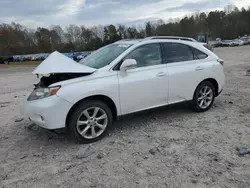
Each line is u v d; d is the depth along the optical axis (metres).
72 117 3.75
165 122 4.77
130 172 3.06
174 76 4.66
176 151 3.54
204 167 3.10
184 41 5.05
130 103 4.22
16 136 4.36
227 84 8.53
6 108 6.41
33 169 3.22
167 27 76.19
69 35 75.06
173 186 2.75
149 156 3.44
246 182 2.77
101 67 4.09
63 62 3.92
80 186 2.82
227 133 4.12
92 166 3.24
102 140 4.03
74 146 3.85
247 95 6.70
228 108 5.53
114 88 3.99
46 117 3.58
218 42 63.44
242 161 3.21
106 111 4.02
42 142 4.07
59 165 3.30
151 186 2.76
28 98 3.96
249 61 18.73
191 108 5.38
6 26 65.12
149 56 4.49
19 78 15.47
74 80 3.75
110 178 2.95
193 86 5.00
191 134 4.13
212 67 5.25
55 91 3.60
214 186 2.72
